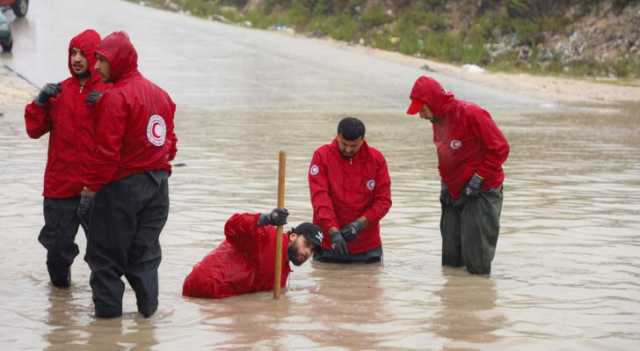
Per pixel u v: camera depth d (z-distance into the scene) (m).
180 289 21.12
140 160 18.55
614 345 17.36
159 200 18.94
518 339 17.62
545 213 29.80
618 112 63.59
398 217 29.02
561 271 23.03
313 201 23.84
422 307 19.84
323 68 83.25
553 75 89.50
